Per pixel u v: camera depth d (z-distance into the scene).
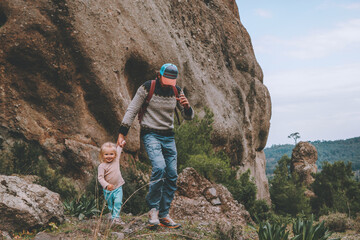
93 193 6.90
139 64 11.09
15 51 8.07
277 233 3.78
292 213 24.09
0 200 3.77
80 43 8.75
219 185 7.89
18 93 8.23
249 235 4.78
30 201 4.05
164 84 3.80
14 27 8.04
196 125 12.24
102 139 9.32
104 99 9.34
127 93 10.20
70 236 3.59
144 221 4.49
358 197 24.45
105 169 4.32
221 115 16.70
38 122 8.32
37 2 8.32
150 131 3.90
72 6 8.65
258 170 22.47
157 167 3.73
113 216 4.20
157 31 12.11
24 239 3.55
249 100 22.31
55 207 4.30
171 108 3.96
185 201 6.78
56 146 8.34
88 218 4.89
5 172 7.00
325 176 27.55
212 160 10.23
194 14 18.19
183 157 10.65
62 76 8.68
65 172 8.30
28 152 7.76
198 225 4.80
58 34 8.52
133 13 11.15
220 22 21.27
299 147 37.03
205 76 17.25
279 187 26.30
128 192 6.68
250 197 11.02
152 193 3.84
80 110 8.94
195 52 17.11
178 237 3.89
